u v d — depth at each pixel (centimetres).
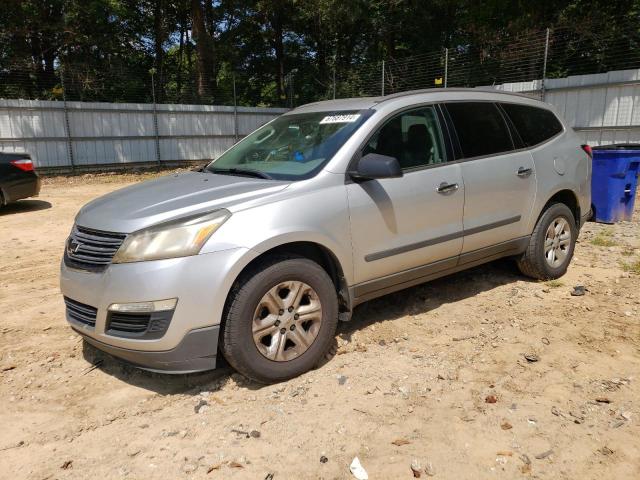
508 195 470
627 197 789
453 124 444
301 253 364
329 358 381
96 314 330
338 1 2341
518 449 279
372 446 284
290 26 2927
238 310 324
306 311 351
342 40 2923
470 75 1814
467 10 2419
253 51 3025
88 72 2034
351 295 382
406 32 2711
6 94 1947
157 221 322
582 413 309
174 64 2950
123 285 314
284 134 439
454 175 429
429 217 414
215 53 2589
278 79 3008
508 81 1741
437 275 441
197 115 2098
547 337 408
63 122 1806
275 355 340
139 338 315
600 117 1364
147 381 359
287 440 290
